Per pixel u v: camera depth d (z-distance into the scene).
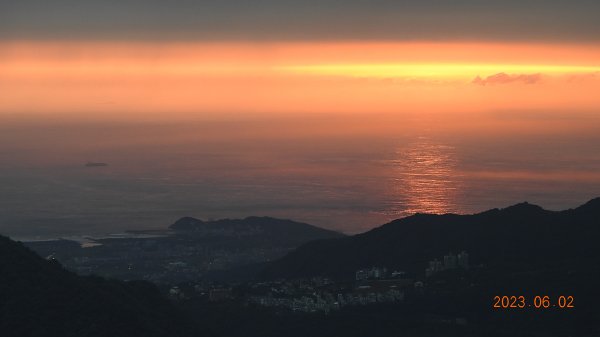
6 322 48.38
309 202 157.38
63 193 167.12
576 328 64.06
